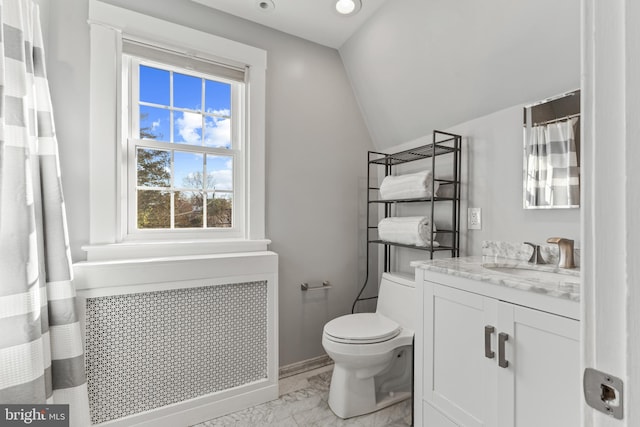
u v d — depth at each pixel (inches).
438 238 74.8
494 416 40.3
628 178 12.3
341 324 67.4
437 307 49.6
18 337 41.7
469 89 64.0
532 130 54.6
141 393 57.5
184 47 66.4
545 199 52.7
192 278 61.6
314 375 80.2
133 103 65.1
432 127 77.0
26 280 42.5
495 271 45.9
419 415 52.4
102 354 54.5
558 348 34.1
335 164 88.4
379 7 68.2
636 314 12.0
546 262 52.6
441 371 48.5
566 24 46.2
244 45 72.9
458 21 57.6
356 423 61.2
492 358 40.4
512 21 51.0
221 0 67.4
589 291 13.6
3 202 41.4
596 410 13.3
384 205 93.5
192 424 60.9
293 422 61.7
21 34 43.5
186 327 61.6
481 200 64.6
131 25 61.2
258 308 69.2
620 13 12.5
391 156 83.0
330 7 69.1
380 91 83.4
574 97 48.9
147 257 62.2
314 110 84.7
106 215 59.7
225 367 65.4
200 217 72.3
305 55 82.8
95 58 58.6
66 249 50.0
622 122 12.5
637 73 12.0
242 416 63.6
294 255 81.7
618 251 12.6
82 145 58.1
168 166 69.0
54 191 49.1
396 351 67.9
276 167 78.9
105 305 54.8
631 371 12.0
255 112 74.8
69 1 57.2
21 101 43.2
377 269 95.7
